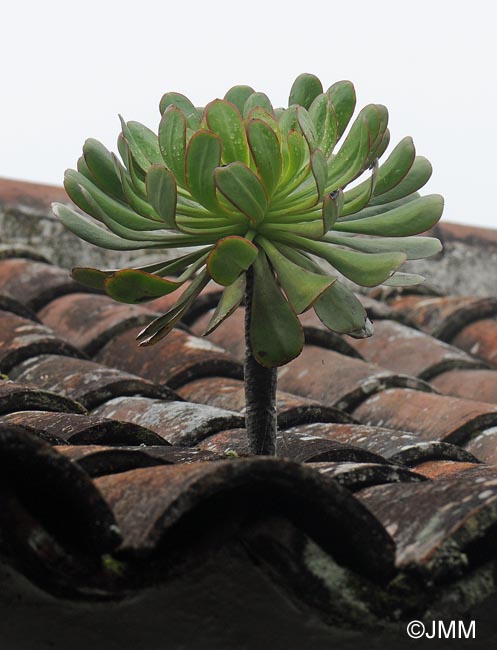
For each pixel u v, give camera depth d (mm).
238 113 2213
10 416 2369
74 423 2293
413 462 2408
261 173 2174
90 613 1998
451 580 2064
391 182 2223
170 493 1992
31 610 1987
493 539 2072
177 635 2014
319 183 2107
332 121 2242
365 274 2199
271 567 2041
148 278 2148
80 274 2199
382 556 2039
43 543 1981
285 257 2236
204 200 2186
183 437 2416
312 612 2043
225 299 2262
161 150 2207
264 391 2217
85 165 2289
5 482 1991
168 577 2012
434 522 2055
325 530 2041
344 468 2145
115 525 1987
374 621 2051
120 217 2230
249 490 2027
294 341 2184
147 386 2592
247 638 2027
